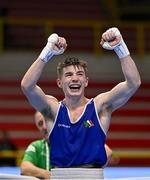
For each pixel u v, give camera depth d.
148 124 25.16
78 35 30.73
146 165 21.55
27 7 32.91
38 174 9.52
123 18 35.06
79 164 6.77
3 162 17.72
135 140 24.22
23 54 27.98
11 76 27.47
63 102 7.08
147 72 27.86
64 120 6.89
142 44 28.34
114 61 27.98
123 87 6.92
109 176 11.50
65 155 6.79
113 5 32.31
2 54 27.81
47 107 7.03
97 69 27.81
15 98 26.23
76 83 6.86
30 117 25.11
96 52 28.12
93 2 33.81
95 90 26.67
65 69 6.92
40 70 6.90
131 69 6.87
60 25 28.56
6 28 28.67
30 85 6.88
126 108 25.73
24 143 23.50
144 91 26.89
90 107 6.92
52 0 33.53
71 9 33.22
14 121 24.86
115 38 6.87
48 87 26.39
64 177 6.67
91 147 6.80
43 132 9.84
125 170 13.23
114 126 24.84
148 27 28.67
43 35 30.50
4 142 18.92
